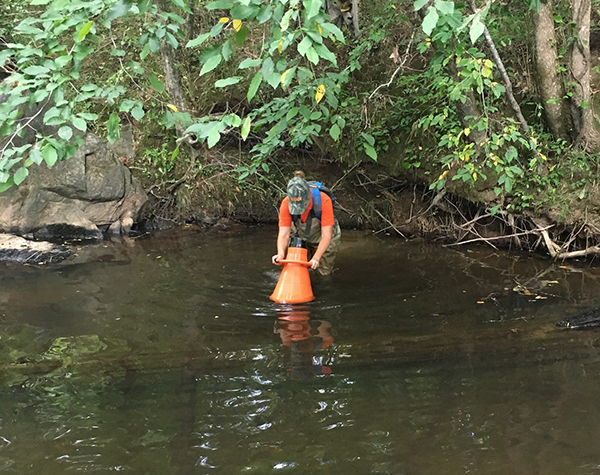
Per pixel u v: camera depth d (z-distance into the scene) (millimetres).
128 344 4086
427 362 3775
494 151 6391
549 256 6180
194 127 2871
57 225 7148
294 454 2826
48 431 3023
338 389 3439
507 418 3113
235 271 5734
